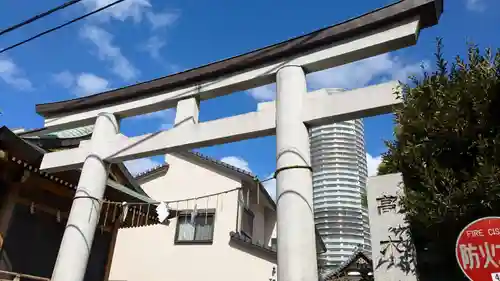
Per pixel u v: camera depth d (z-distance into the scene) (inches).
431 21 291.3
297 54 330.0
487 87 212.8
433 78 246.8
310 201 273.6
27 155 389.1
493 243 158.4
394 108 267.1
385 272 222.2
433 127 225.1
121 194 470.3
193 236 711.7
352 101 290.7
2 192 391.9
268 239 877.2
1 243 380.2
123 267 721.6
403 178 239.6
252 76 343.3
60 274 331.0
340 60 313.7
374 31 303.0
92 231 358.0
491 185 188.4
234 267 652.1
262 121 322.3
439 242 229.8
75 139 477.7
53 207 444.1
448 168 220.1
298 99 308.8
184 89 378.9
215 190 743.7
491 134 210.5
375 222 237.0
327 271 826.8
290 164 281.9
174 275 683.4
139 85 401.4
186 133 354.0
